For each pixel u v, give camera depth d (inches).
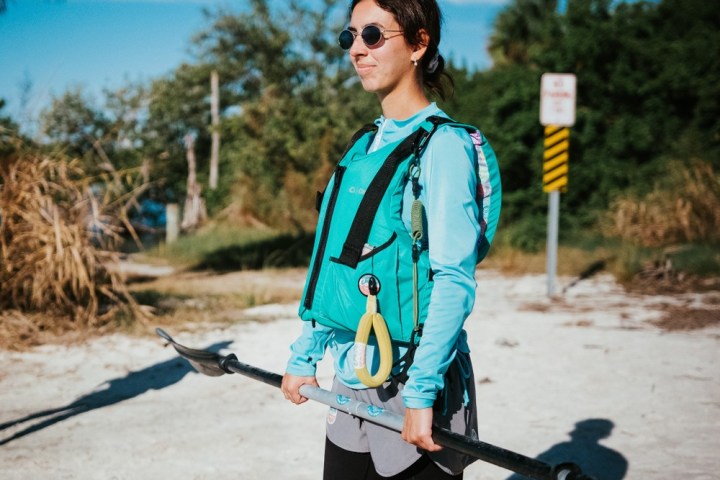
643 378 216.7
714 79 594.9
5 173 299.1
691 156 583.2
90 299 295.0
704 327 291.4
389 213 72.1
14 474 149.9
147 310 301.0
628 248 481.4
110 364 237.0
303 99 1318.9
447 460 74.4
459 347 77.1
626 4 639.1
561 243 547.5
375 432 76.0
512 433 170.9
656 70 609.6
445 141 71.2
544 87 360.8
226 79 1392.7
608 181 584.1
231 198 748.0
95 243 308.7
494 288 398.6
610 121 614.5
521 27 946.7
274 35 1414.9
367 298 72.4
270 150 746.2
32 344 260.8
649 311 326.3
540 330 285.4
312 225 673.6
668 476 145.3
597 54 607.8
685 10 636.7
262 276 451.5
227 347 259.1
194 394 205.5
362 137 81.7
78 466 154.0
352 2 79.3
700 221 517.0
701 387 207.0
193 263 519.8
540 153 583.2
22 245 290.2
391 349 71.6
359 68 78.0
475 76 678.5
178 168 1054.4
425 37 77.2
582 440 165.9
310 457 157.9
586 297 366.3
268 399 199.5
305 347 84.5
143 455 159.8
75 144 392.5
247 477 147.8
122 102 921.5
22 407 195.2
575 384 210.5
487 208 75.0
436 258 69.3
